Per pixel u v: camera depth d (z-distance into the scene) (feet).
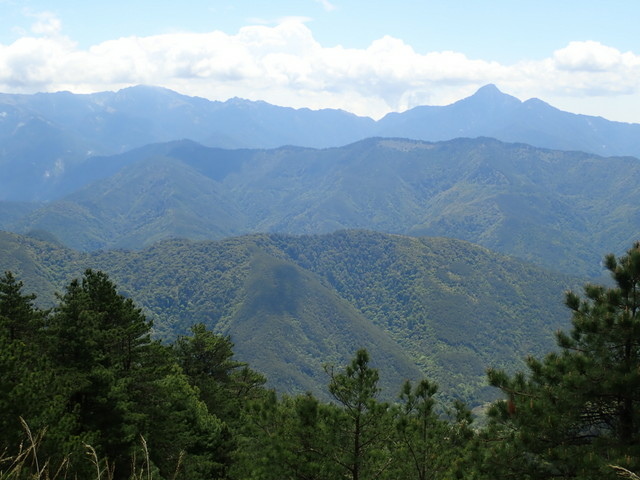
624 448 33.88
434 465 43.16
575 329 38.32
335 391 44.04
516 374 40.16
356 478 43.50
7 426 36.94
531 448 36.27
